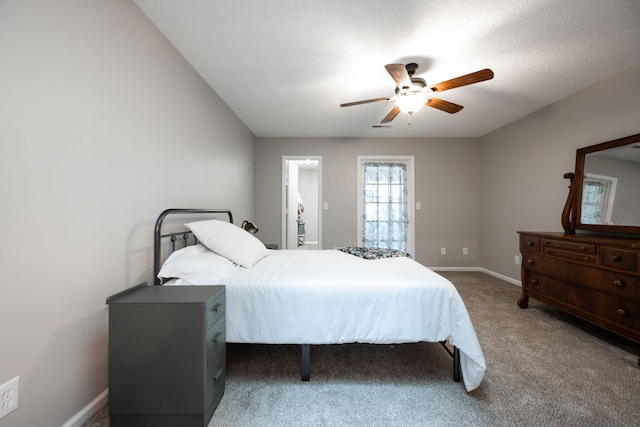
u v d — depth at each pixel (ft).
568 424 3.89
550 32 5.67
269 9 5.05
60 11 3.48
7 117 2.91
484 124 12.05
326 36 5.83
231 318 4.80
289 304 4.80
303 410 4.17
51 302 3.39
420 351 6.05
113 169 4.39
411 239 14.32
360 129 12.82
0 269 2.87
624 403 4.31
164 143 5.84
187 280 4.86
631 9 5.00
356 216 14.32
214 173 8.60
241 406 4.24
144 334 3.62
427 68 7.13
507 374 5.09
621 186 7.25
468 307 8.74
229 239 6.21
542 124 10.06
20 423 3.06
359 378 5.02
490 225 13.33
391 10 5.06
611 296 6.00
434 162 14.32
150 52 5.34
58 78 3.46
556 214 9.49
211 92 8.29
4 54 2.88
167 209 5.87
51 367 3.40
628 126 7.16
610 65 7.02
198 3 4.90
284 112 10.50
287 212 14.84
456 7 4.99
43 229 3.29
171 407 3.62
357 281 4.98
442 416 4.06
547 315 8.05
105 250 4.23
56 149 3.44
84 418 3.84
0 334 2.87
